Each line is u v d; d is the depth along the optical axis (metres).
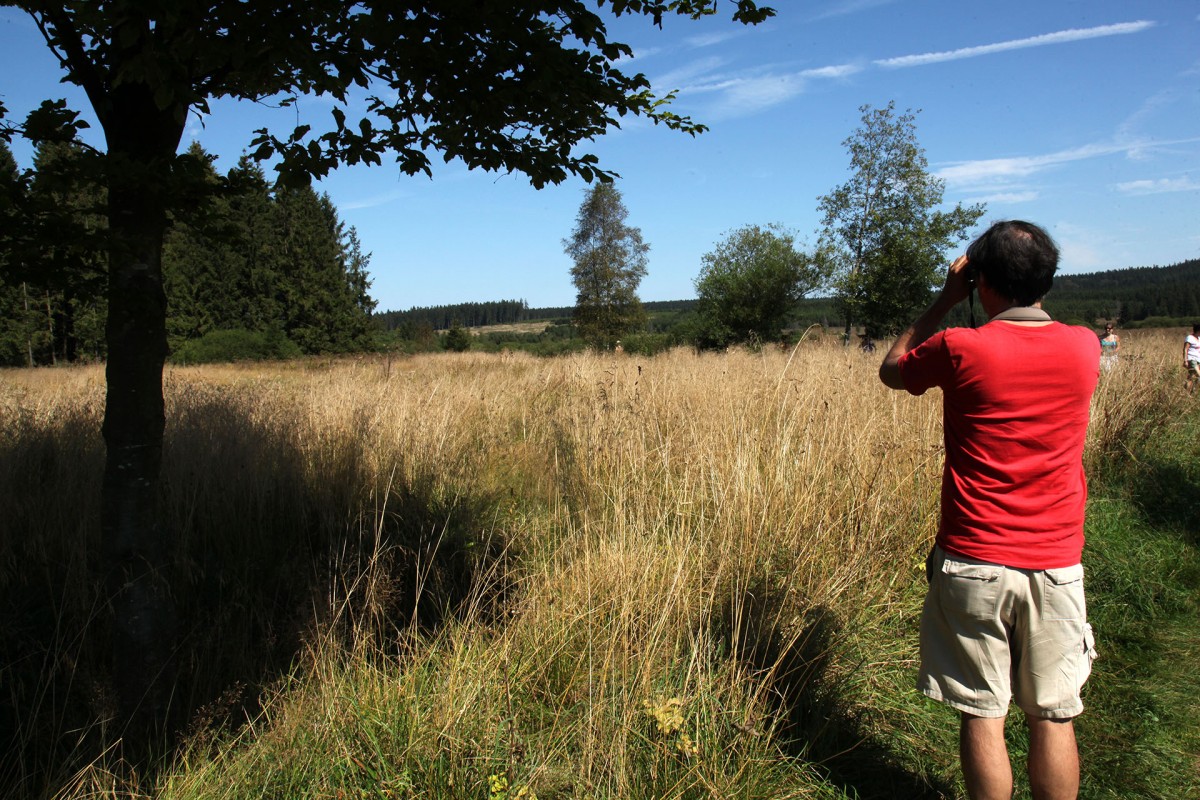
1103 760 2.61
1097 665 3.26
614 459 4.95
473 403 7.64
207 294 42.56
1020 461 1.88
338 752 2.34
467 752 2.31
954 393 1.97
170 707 2.70
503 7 2.30
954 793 2.40
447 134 2.78
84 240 2.17
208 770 2.44
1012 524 1.87
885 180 23.03
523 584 3.49
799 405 4.91
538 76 2.47
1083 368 1.89
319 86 2.32
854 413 5.12
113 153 2.15
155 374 2.53
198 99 2.38
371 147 2.64
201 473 4.30
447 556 4.04
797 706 2.71
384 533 4.19
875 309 23.12
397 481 4.79
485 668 2.71
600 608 2.95
